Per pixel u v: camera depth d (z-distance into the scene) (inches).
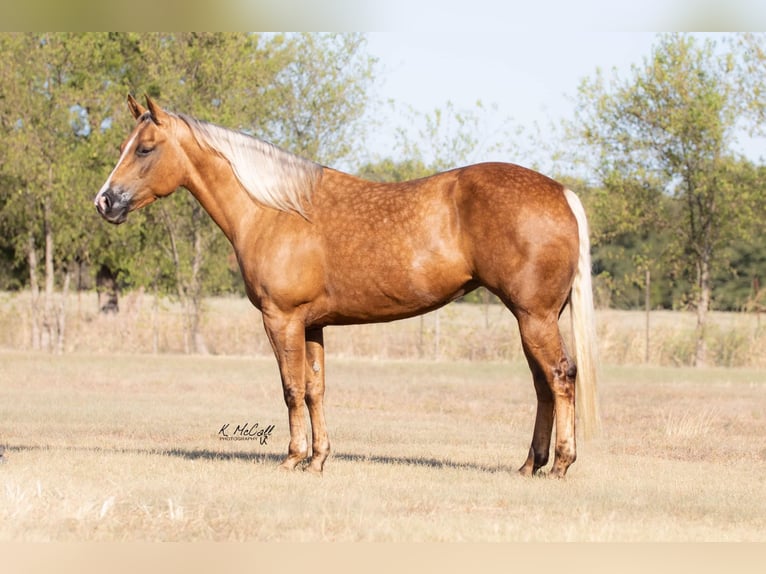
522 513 298.4
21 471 344.8
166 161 365.1
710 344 1032.8
